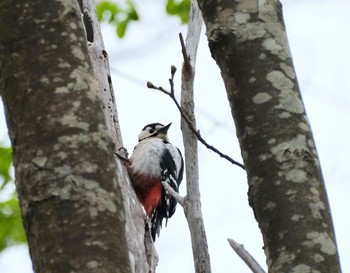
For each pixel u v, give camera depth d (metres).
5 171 16.72
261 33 7.68
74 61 6.97
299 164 7.11
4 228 16.42
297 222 6.90
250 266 8.01
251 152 7.29
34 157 6.56
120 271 6.25
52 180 6.45
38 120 6.69
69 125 6.66
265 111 7.36
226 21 7.76
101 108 6.91
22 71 6.90
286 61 7.61
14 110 6.82
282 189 7.05
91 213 6.37
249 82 7.50
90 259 6.21
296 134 7.24
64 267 6.19
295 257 6.77
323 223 6.92
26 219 6.46
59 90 6.80
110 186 6.56
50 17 7.08
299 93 7.52
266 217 7.03
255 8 7.79
